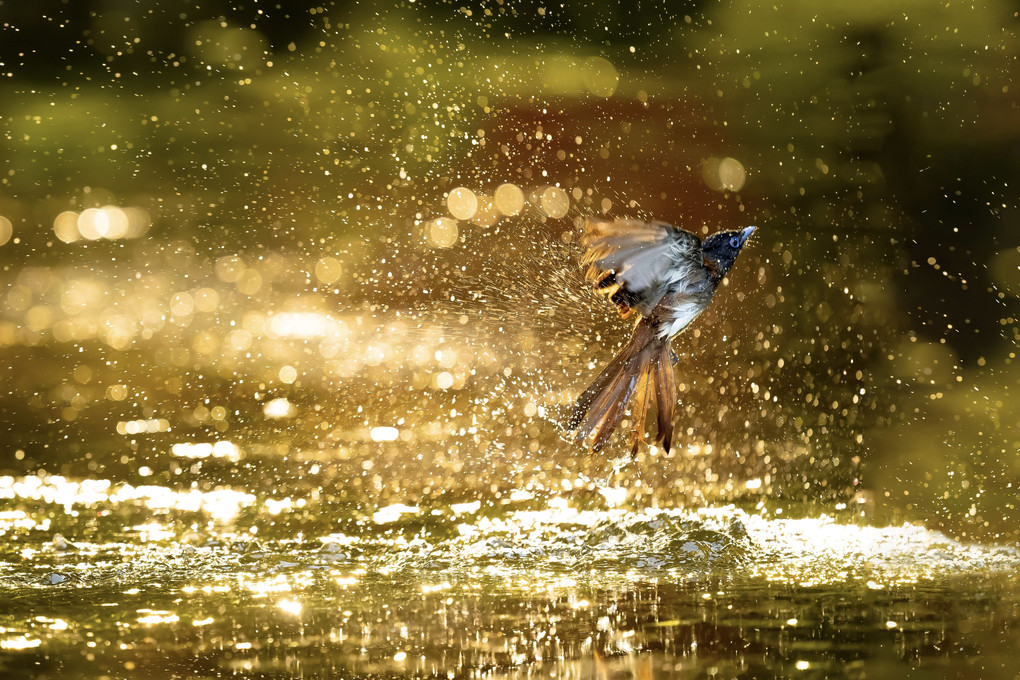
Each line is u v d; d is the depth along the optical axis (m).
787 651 6.29
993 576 7.68
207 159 21.81
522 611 7.03
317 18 23.78
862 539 8.61
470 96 21.14
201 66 23.77
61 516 9.15
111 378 14.09
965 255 17.00
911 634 6.51
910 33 18.27
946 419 12.23
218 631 6.66
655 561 8.12
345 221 18.86
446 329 14.77
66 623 6.77
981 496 9.57
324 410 12.60
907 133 18.12
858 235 17.41
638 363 6.36
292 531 8.80
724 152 18.92
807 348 14.67
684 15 20.58
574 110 20.55
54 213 21.52
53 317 17.47
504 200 18.84
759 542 8.62
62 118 23.30
